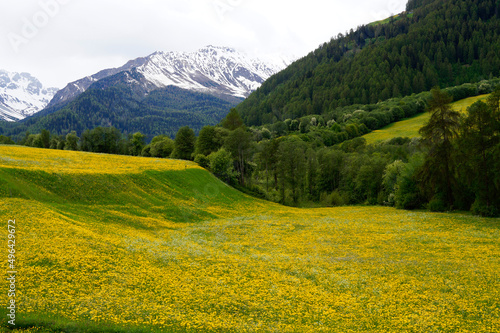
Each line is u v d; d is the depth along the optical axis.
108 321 18.44
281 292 26.08
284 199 108.69
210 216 63.41
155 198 60.69
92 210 44.41
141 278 25.33
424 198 78.69
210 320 20.34
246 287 26.69
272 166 120.56
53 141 151.50
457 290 27.52
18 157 60.56
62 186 47.53
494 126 56.06
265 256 36.81
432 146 65.94
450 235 47.88
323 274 31.48
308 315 22.52
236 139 109.06
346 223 62.59
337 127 194.25
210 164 102.69
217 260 33.06
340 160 124.06
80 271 24.02
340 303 24.73
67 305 19.52
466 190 64.88
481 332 20.52
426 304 24.95
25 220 30.36
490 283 29.00
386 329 20.95
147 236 39.84
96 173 57.47
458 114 63.66
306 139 171.50
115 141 146.25
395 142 158.75
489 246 41.44
